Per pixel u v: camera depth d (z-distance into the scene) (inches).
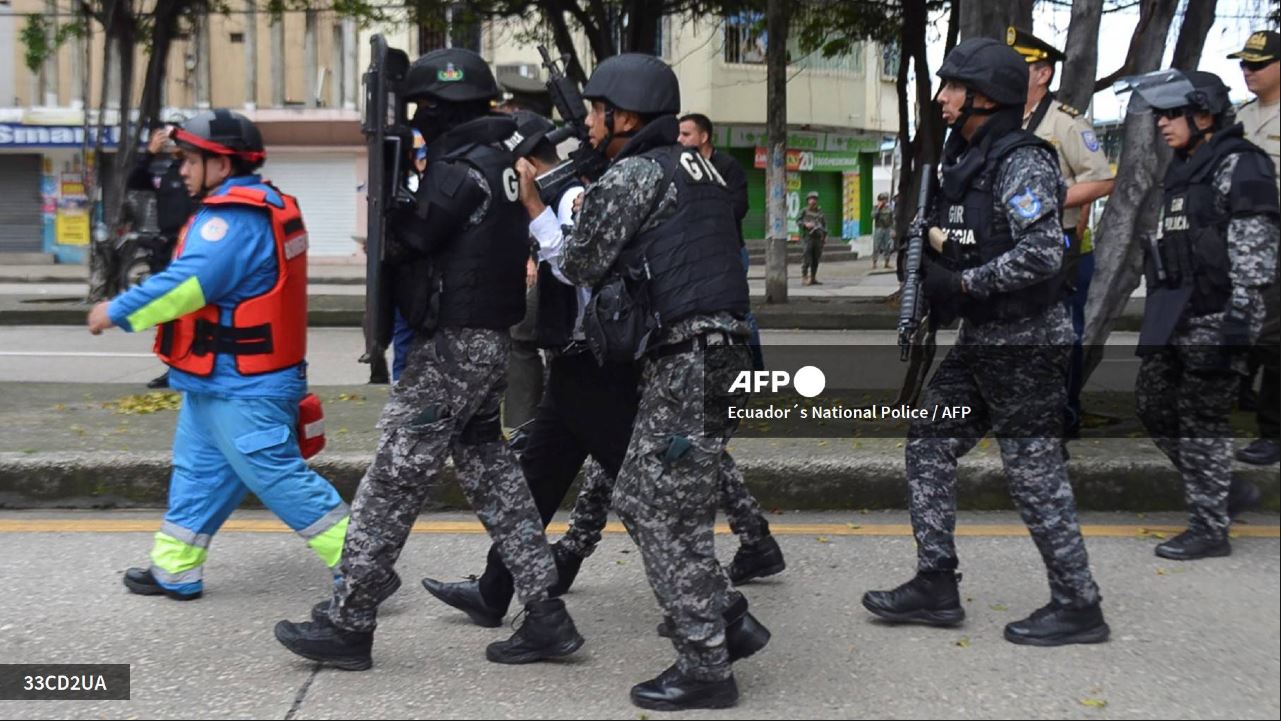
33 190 1170.6
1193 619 151.4
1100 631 153.3
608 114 138.9
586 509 172.7
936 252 154.0
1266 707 129.5
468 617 171.3
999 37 272.1
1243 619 141.9
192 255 159.9
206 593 181.3
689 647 137.4
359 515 147.8
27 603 175.8
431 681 148.7
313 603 177.2
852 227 1429.6
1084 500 216.5
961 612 162.1
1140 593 168.2
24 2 1108.5
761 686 144.9
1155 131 253.8
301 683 148.3
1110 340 495.5
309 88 1143.0
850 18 766.5
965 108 149.8
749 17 783.1
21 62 1125.1
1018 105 149.8
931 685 143.6
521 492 155.3
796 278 1051.3
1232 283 175.0
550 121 174.7
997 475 217.3
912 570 187.3
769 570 181.0
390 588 150.6
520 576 154.0
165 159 278.2
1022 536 202.7
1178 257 180.5
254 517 221.0
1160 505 216.5
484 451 154.5
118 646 159.8
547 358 162.9
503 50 917.2
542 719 137.6
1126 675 142.7
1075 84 268.7
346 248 1175.6
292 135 1147.9
